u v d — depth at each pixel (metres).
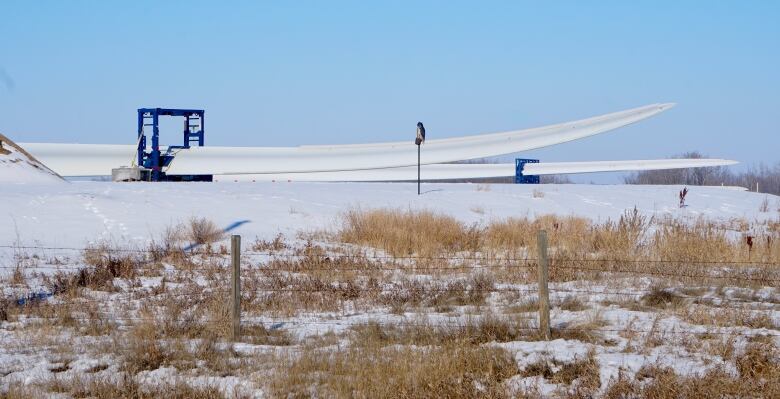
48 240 27.38
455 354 12.30
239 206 36.03
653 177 139.12
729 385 10.83
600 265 22.91
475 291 18.77
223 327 15.04
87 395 11.11
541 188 52.03
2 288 19.45
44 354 13.47
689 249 24.33
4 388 11.27
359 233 29.48
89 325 15.42
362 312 17.30
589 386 11.19
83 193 36.12
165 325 15.02
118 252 24.94
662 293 18.41
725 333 14.20
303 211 35.62
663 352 13.04
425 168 88.12
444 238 28.77
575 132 92.44
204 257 24.95
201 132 81.31
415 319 15.60
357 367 11.84
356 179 86.00
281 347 13.75
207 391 10.91
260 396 10.95
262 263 24.06
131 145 87.62
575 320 15.43
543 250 14.19
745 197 54.47
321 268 22.92
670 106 94.44
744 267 22.30
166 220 31.78
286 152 87.12
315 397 10.81
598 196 48.59
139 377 12.05
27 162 48.44
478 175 87.12
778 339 13.79
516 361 12.43
